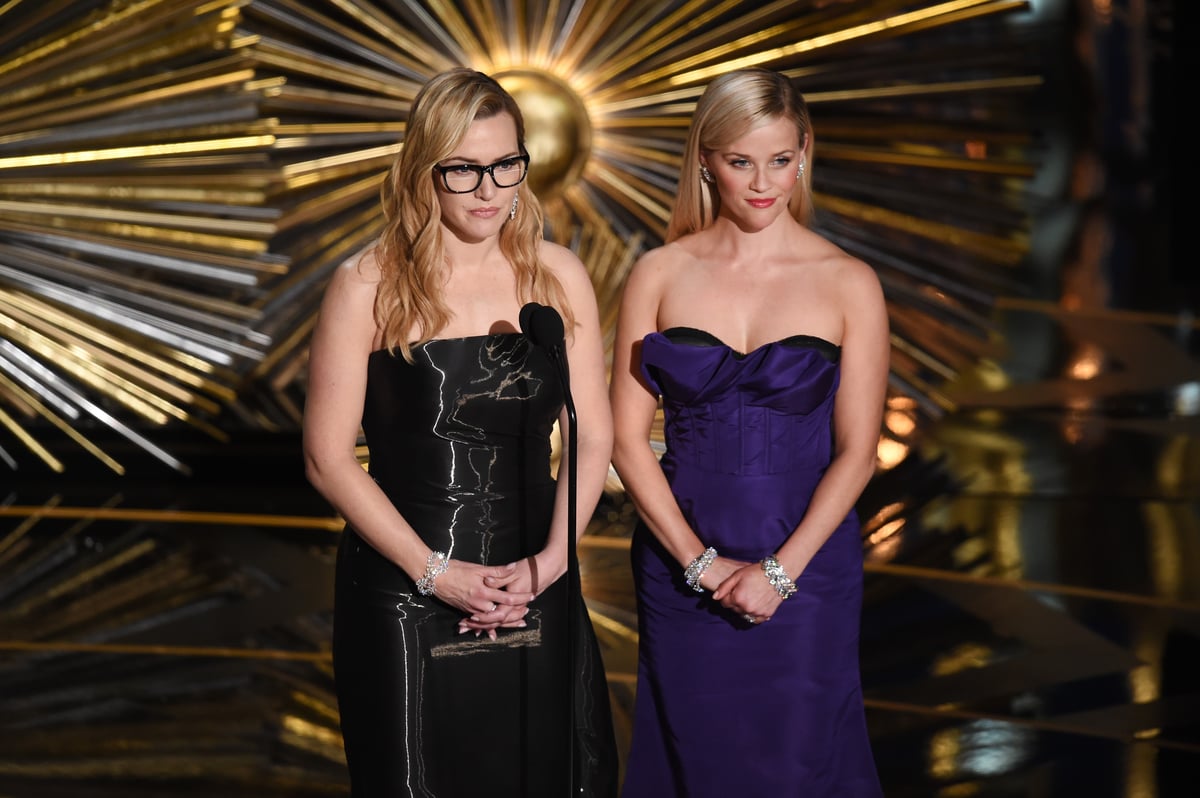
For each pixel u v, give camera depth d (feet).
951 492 65.16
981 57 70.69
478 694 26.35
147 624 50.52
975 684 43.19
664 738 30.71
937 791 35.53
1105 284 94.43
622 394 30.22
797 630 29.43
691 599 29.89
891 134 71.61
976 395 79.97
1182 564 54.49
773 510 29.30
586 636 27.17
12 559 59.00
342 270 26.25
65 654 47.55
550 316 23.98
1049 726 39.68
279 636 49.14
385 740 25.85
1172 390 79.92
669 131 68.03
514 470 26.71
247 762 38.27
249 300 70.64
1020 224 75.00
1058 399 79.15
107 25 65.46
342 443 26.13
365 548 26.66
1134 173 104.42
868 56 69.92
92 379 70.69
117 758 38.58
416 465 26.30
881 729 39.88
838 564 29.86
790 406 29.07
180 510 65.92
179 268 69.21
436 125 24.77
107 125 67.00
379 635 26.18
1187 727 39.29
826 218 72.90
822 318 29.12
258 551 59.62
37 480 70.69
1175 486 64.90
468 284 26.37
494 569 26.09
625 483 30.09
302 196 68.69
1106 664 44.52
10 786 36.73
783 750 29.63
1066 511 61.77
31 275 69.05
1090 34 105.91
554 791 26.73
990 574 54.03
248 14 65.87
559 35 66.54
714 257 29.81
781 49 68.59
